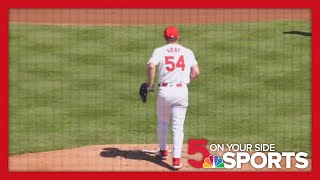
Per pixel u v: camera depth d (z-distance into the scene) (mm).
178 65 51062
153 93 78938
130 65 90750
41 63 91562
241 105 74562
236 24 109688
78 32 106000
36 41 101438
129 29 107688
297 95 77875
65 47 98750
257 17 115250
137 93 79500
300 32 104062
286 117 70125
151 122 68875
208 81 83438
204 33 104438
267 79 83938
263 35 102750
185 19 116312
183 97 51344
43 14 122000
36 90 80688
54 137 64125
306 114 71062
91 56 94562
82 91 80500
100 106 74625
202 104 74875
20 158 56188
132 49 97438
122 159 54625
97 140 63062
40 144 61812
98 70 88812
